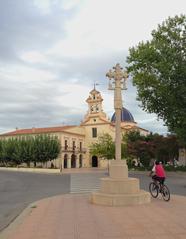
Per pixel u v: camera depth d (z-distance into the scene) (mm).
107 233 8492
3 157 61000
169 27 35719
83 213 11570
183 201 14438
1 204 15055
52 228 9266
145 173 40781
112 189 13891
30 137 61875
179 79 34219
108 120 77000
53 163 68750
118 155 14664
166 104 35531
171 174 38188
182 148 44938
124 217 10633
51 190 21594
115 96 15445
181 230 8688
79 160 75812
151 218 10398
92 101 78375
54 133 70375
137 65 36500
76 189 22031
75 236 8258
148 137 46906
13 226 9680
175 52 34438
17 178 33750
